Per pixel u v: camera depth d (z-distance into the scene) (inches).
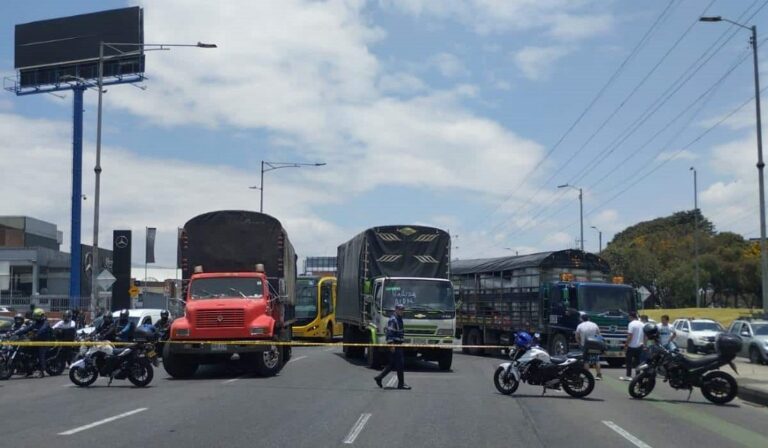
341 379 829.2
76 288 2105.1
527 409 602.5
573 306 1092.5
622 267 3026.6
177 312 882.1
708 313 2465.6
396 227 1039.6
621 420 552.4
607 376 956.6
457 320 1513.3
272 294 882.8
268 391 695.1
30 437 442.0
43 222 3100.4
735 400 713.0
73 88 2161.7
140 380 733.3
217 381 790.5
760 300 3238.2
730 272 2896.2
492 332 1379.2
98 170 1331.2
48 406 585.0
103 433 457.7
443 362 992.2
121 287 1525.6
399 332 744.3
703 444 459.5
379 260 1029.8
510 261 1300.4
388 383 792.3
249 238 895.1
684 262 2997.0
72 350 887.7
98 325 871.1
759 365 1163.9
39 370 864.3
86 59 2135.8
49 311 1705.2
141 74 2102.6
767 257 1360.7
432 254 1039.6
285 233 935.7
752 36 1325.0
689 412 615.5
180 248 888.9
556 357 701.3
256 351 817.5
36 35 2183.8
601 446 442.3
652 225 3774.6
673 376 684.1
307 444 429.1
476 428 498.3
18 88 2202.3
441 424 511.8
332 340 1699.1
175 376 828.6
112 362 727.1
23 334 842.8
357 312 1076.5
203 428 479.5
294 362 1098.1
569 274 1149.7
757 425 551.2
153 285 3041.3
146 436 448.8
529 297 1205.1
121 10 2129.7
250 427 485.7
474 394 700.7
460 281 1520.7
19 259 2449.6
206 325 810.2
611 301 1092.5
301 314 1646.2
